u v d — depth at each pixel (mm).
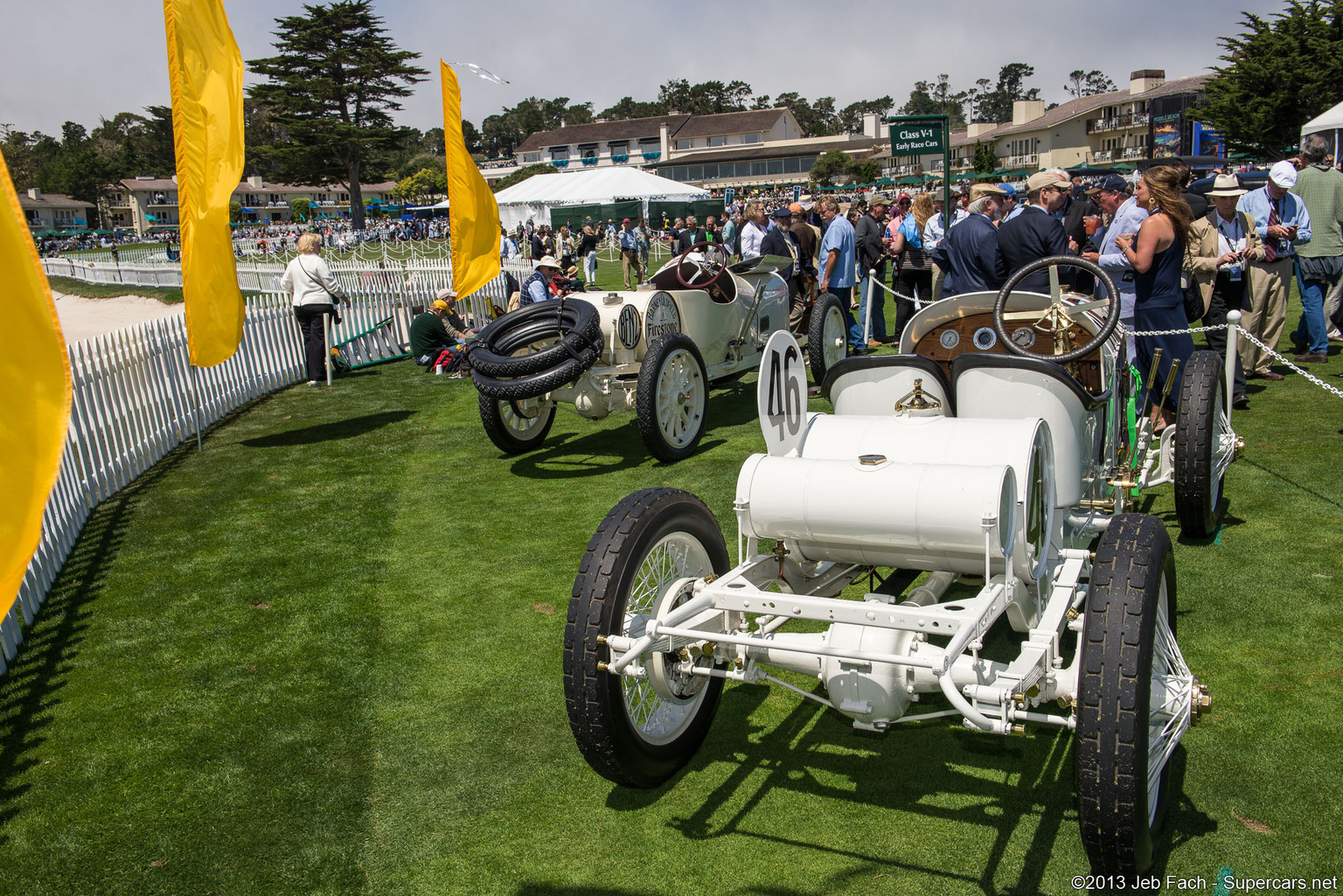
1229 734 3346
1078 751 2373
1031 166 74500
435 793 3354
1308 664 3775
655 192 28984
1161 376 6090
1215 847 2793
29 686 4316
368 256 42531
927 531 2902
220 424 9922
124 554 6027
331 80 73500
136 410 8109
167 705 4086
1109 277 3719
